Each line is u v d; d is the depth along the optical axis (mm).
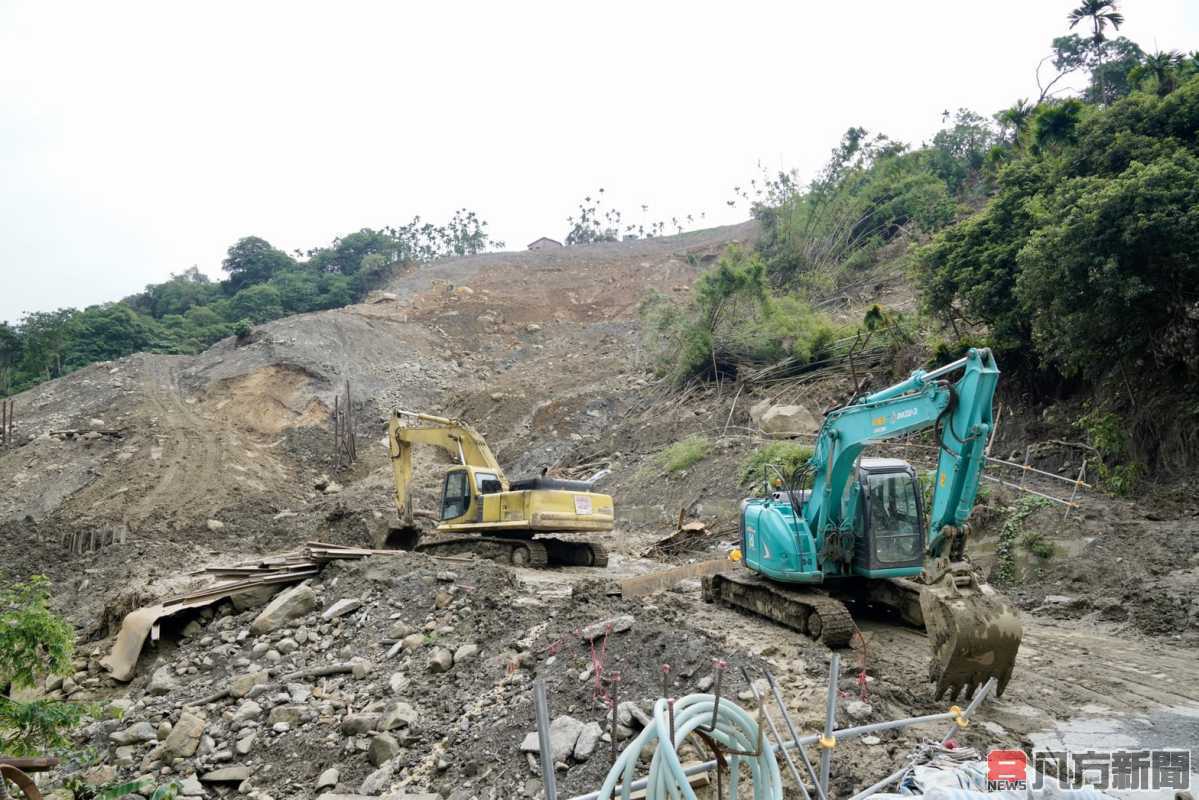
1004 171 20547
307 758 10320
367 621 13938
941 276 21062
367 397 40344
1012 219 19812
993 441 19672
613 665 9781
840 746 7305
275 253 80188
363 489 32188
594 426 34156
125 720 12273
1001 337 19594
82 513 27703
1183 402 16109
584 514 18312
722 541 20172
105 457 32156
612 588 13258
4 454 32594
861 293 34562
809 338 28219
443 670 11672
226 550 24375
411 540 20547
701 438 26734
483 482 19062
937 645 8109
